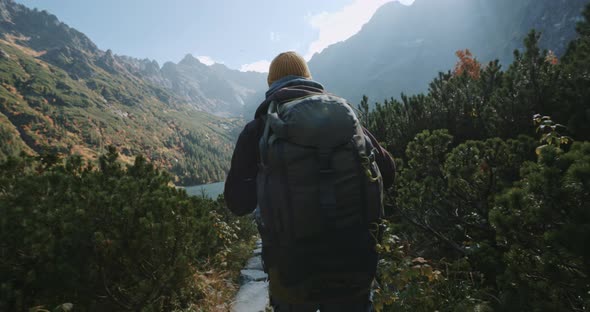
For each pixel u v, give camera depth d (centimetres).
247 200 160
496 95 480
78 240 247
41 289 253
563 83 412
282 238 124
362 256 126
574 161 161
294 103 132
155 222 284
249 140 150
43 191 286
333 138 124
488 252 248
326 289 127
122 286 292
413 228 368
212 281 412
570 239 147
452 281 270
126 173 384
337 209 121
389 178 171
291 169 122
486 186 323
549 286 174
